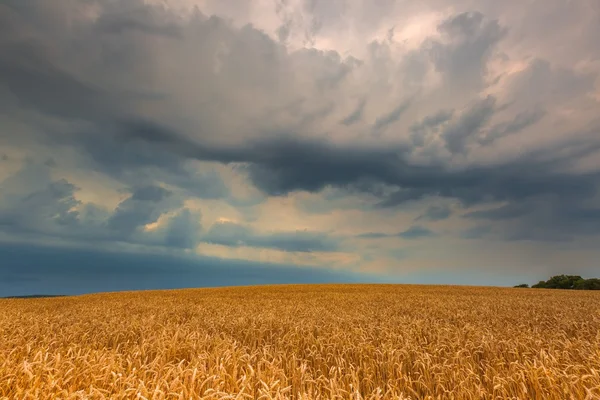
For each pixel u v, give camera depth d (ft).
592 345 28.66
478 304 79.25
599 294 128.88
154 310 66.03
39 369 18.83
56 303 91.04
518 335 35.65
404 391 22.06
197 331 37.22
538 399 19.17
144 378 18.56
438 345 30.14
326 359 27.86
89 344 32.17
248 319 48.42
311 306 71.46
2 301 100.99
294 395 20.51
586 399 16.94
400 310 66.08
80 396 14.94
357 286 191.83
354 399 17.99
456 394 20.02
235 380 18.79
